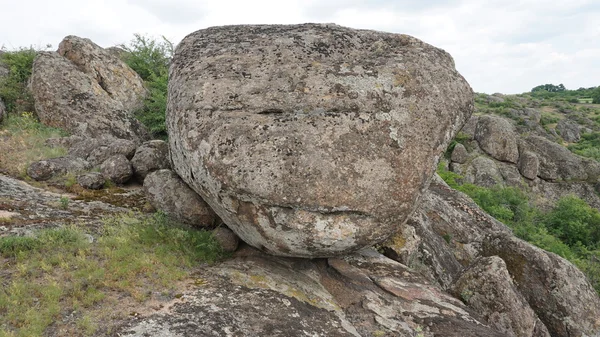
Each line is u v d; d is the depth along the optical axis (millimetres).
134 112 12266
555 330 6688
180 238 5680
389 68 5566
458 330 5008
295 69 5512
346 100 5227
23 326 3547
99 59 11977
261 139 4910
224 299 4504
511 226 17156
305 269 5738
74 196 6930
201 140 5090
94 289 4160
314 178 4770
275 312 4492
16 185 6707
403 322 5070
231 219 5352
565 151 26922
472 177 24812
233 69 5570
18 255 4469
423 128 5285
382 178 4965
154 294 4363
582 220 20266
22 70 11469
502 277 5926
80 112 10211
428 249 7723
